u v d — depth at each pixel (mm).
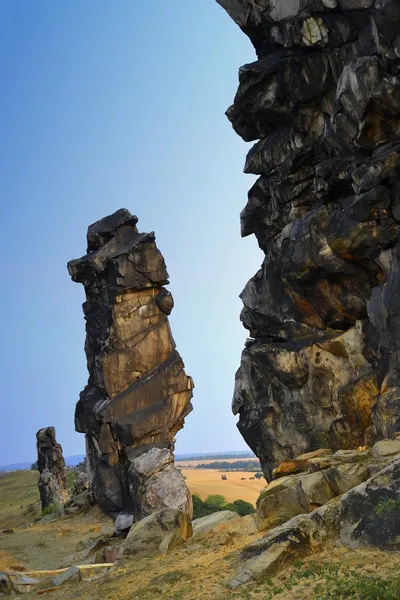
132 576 18016
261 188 27531
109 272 45094
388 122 21953
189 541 20141
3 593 21344
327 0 24016
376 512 14109
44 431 64500
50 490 61625
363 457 17109
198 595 14438
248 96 26172
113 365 43719
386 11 20203
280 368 25531
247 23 26688
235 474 197250
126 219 46062
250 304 27531
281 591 13281
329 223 23859
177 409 43750
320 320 25281
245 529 19297
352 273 23531
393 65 20750
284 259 25328
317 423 24891
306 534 14945
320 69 24703
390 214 21828
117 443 43000
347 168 22953
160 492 36781
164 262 45125
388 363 20969
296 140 25969
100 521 42406
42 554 34812
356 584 12281
